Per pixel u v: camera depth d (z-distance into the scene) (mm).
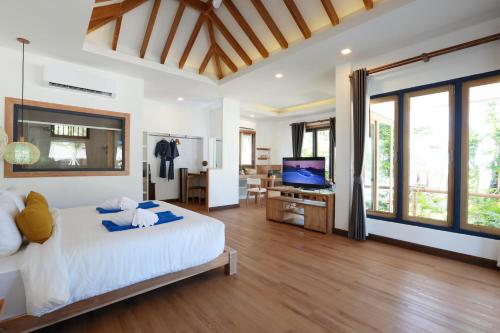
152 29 3779
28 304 1489
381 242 3701
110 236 1989
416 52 3330
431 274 2633
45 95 3668
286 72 4332
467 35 2943
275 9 3436
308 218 4379
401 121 3574
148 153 6887
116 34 3531
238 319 1868
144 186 6129
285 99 6441
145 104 6445
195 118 7500
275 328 1768
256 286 2369
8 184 3406
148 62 4070
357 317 1896
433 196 3312
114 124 4336
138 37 3852
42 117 3691
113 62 3848
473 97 2998
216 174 6078
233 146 6395
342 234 4047
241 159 8273
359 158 3740
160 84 4949
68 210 3090
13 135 3445
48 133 3760
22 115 3502
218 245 2457
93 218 2654
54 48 3389
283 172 5184
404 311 1975
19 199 2219
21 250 1789
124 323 1819
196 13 3820
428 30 3000
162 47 4125
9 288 1522
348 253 3246
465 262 2965
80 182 3980
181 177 7344
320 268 2777
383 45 3367
